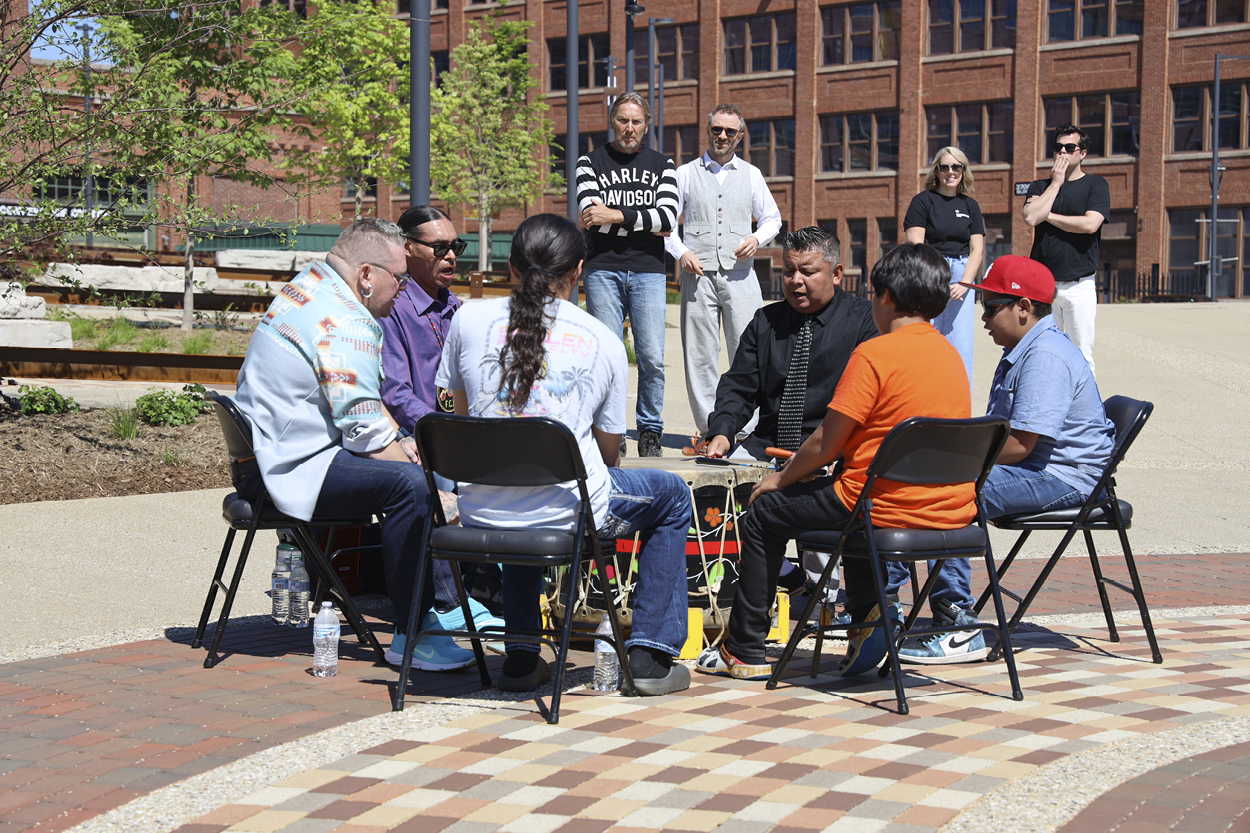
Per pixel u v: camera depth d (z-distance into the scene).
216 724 3.73
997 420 3.95
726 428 5.43
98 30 8.83
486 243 37.59
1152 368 15.32
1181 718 3.74
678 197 7.07
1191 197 37.41
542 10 45.19
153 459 8.66
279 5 14.38
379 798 3.07
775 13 42.16
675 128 44.06
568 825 2.87
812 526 4.20
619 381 4.13
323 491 4.44
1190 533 7.70
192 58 12.70
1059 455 4.78
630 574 4.71
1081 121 38.78
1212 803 2.94
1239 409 12.57
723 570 4.75
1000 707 3.92
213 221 9.65
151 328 18.44
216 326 19.33
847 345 5.31
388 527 4.41
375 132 27.61
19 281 9.68
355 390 4.37
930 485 4.04
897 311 4.26
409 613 4.37
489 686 4.26
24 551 6.31
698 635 4.75
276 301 4.53
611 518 4.03
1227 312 23.53
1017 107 39.06
